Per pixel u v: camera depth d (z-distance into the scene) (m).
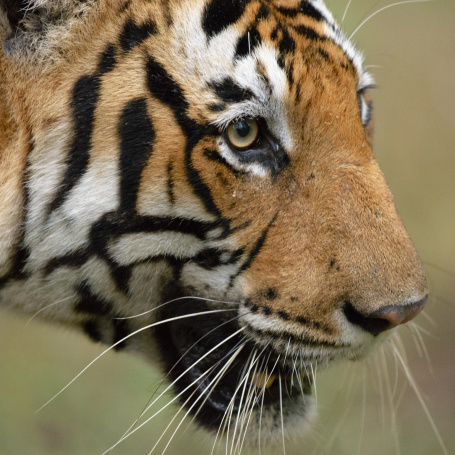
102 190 6.67
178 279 6.98
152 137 6.59
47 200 6.71
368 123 8.30
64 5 6.64
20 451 10.95
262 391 7.11
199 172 6.61
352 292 6.61
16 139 6.69
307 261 6.72
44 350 12.90
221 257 6.85
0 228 6.74
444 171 15.77
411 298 6.56
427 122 16.27
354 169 6.86
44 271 6.93
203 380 7.34
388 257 6.64
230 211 6.73
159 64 6.63
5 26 6.61
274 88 6.59
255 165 6.70
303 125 6.70
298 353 6.82
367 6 16.61
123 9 6.71
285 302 6.74
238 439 7.05
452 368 13.08
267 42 6.66
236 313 6.94
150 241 6.79
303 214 6.76
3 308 7.39
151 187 6.63
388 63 16.69
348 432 11.40
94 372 12.61
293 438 7.59
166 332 7.35
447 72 16.72
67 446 11.21
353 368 9.78
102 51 6.68
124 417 11.70
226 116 6.55
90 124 6.64
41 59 6.64
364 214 6.75
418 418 12.20
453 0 18.02
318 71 6.76
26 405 11.84
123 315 7.21
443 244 14.96
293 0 7.09
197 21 6.68
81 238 6.77
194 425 7.56
